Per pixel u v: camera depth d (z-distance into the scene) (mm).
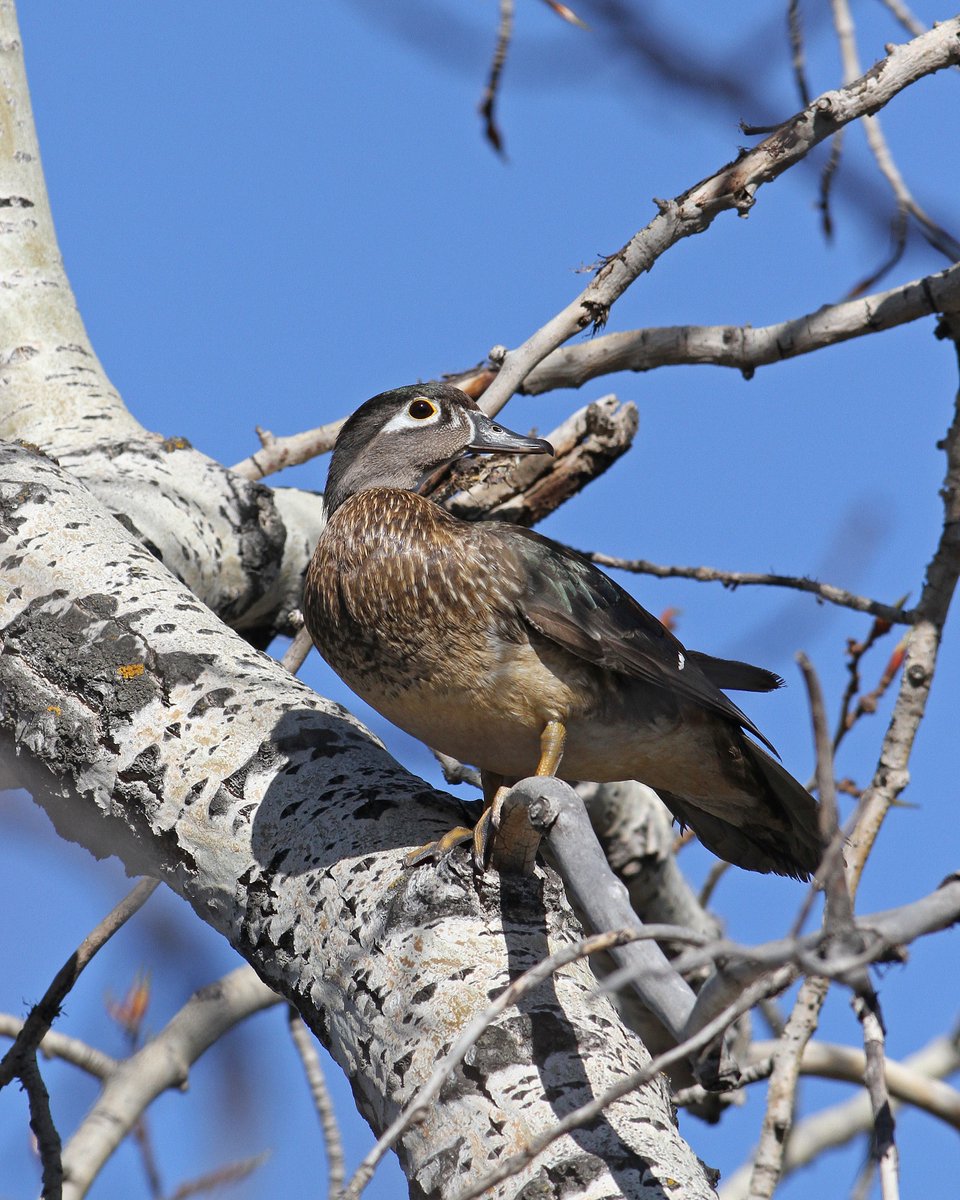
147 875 6512
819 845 7848
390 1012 5277
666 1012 4270
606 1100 3717
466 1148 4797
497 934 5383
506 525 7453
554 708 7172
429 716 7391
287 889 5852
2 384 10242
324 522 9688
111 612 6977
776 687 8180
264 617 10406
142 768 6418
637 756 7512
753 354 9492
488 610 7109
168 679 6660
